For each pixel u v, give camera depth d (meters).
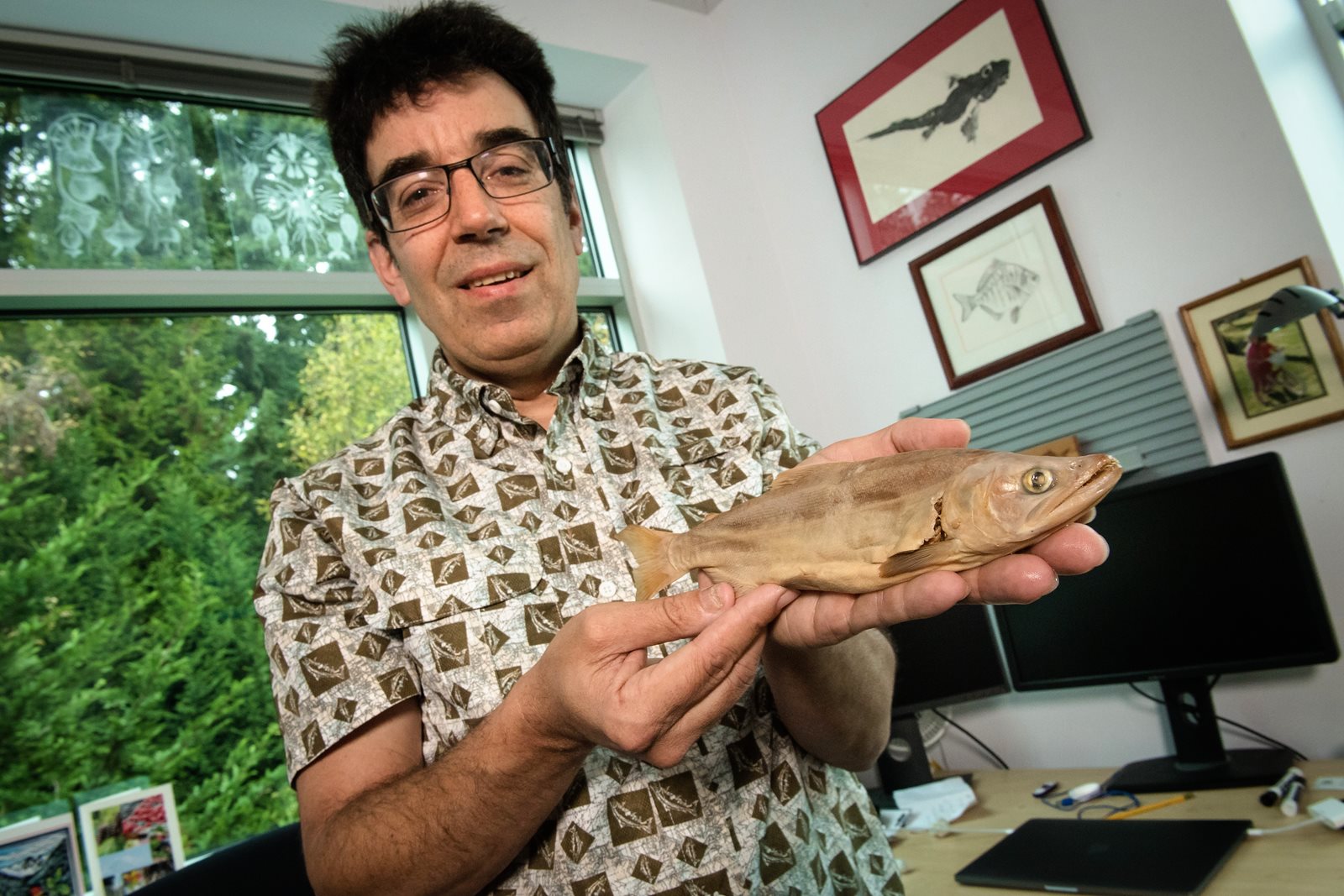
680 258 2.79
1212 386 1.92
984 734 2.37
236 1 2.14
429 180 1.02
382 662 0.89
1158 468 2.01
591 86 2.87
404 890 0.75
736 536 0.80
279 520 0.96
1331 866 1.23
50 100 2.11
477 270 0.98
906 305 2.53
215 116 2.34
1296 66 1.95
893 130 2.51
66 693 1.83
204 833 1.91
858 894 0.95
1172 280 2.00
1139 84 2.03
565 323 1.06
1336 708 1.78
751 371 1.17
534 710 0.71
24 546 1.85
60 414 1.96
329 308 2.41
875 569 0.70
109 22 2.11
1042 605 1.97
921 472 0.72
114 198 2.14
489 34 1.09
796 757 0.95
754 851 0.88
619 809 0.86
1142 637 1.82
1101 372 2.09
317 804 0.83
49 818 1.67
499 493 1.00
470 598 0.91
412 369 2.50
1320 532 1.80
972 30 2.31
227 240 2.27
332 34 2.25
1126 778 1.83
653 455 1.03
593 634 0.68
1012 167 2.24
